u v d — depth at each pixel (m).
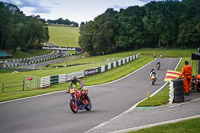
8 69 64.44
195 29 100.62
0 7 115.69
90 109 12.23
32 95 18.39
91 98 16.73
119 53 99.31
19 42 109.44
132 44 111.25
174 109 10.59
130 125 8.17
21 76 42.91
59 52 125.00
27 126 8.88
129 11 108.69
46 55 114.19
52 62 87.06
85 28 132.88
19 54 110.62
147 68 44.62
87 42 107.94
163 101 13.02
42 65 77.44
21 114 11.39
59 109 12.53
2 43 112.06
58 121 9.59
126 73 38.59
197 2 106.00
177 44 107.88
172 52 92.06
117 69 44.91
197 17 102.00
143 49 104.81
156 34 105.69
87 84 26.78
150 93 18.97
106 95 18.19
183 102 12.48
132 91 20.61
